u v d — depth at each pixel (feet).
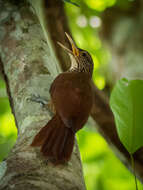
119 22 58.54
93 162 53.47
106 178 52.80
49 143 19.07
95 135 53.01
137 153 40.22
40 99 24.23
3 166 17.65
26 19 29.91
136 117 22.71
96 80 57.21
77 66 34.47
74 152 21.06
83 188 17.81
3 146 40.60
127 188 52.26
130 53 55.26
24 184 15.76
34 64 26.40
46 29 37.06
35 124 22.09
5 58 28.53
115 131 41.55
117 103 23.11
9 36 29.14
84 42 61.00
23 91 25.14
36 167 17.33
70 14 59.52
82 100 22.93
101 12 59.57
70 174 17.83
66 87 23.65
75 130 21.21
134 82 22.98
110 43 58.80
